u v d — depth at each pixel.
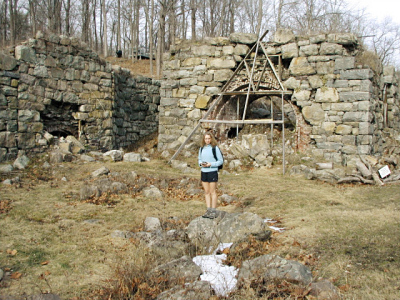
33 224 5.94
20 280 4.05
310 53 12.34
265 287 3.73
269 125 16.23
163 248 4.89
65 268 4.41
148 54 35.31
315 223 5.73
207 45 13.68
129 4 32.72
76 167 10.58
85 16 29.83
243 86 13.65
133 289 3.90
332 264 4.18
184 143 12.53
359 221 5.62
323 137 12.18
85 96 12.73
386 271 3.89
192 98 13.85
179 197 8.09
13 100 10.68
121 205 7.30
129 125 16.48
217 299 3.59
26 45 11.19
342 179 9.42
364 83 11.70
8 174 9.20
